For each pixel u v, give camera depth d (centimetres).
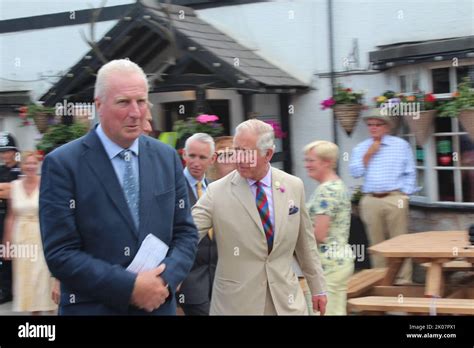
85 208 297
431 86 744
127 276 294
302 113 829
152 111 870
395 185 675
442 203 745
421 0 754
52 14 955
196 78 786
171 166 323
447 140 744
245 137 382
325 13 809
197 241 333
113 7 914
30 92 974
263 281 386
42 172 303
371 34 785
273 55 844
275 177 395
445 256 515
